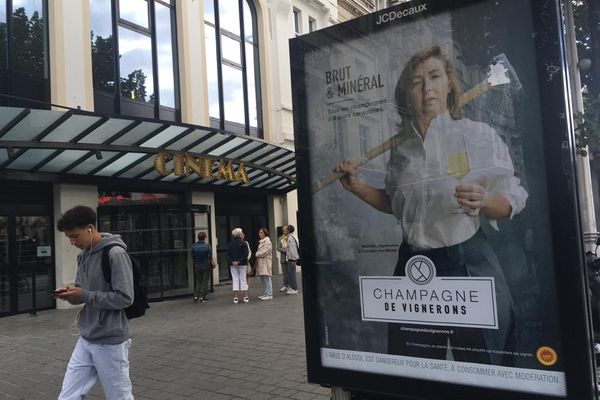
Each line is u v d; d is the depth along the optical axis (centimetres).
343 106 293
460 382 256
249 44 1786
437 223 263
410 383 272
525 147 238
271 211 1823
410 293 272
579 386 224
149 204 1226
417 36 268
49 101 1120
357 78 288
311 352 306
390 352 279
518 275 240
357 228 290
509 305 243
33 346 746
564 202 228
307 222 306
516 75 239
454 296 259
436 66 262
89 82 1184
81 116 916
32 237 1120
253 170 1499
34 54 1108
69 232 333
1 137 925
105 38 1254
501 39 243
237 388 507
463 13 253
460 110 256
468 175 254
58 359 660
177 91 1462
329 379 299
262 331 787
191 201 1466
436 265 264
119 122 973
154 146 1139
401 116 274
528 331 238
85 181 1187
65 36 1144
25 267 1098
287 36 1941
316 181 303
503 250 245
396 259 277
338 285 297
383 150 280
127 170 1215
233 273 1142
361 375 288
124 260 332
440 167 262
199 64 1516
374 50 282
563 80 228
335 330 298
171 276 1252
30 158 1032
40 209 1140
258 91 1809
